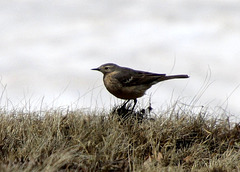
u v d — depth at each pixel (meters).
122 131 9.12
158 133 9.31
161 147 9.16
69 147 8.42
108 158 8.47
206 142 9.59
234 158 8.93
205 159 9.06
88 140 8.87
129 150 8.88
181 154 9.02
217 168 8.60
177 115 10.02
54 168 7.64
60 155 8.05
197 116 10.10
